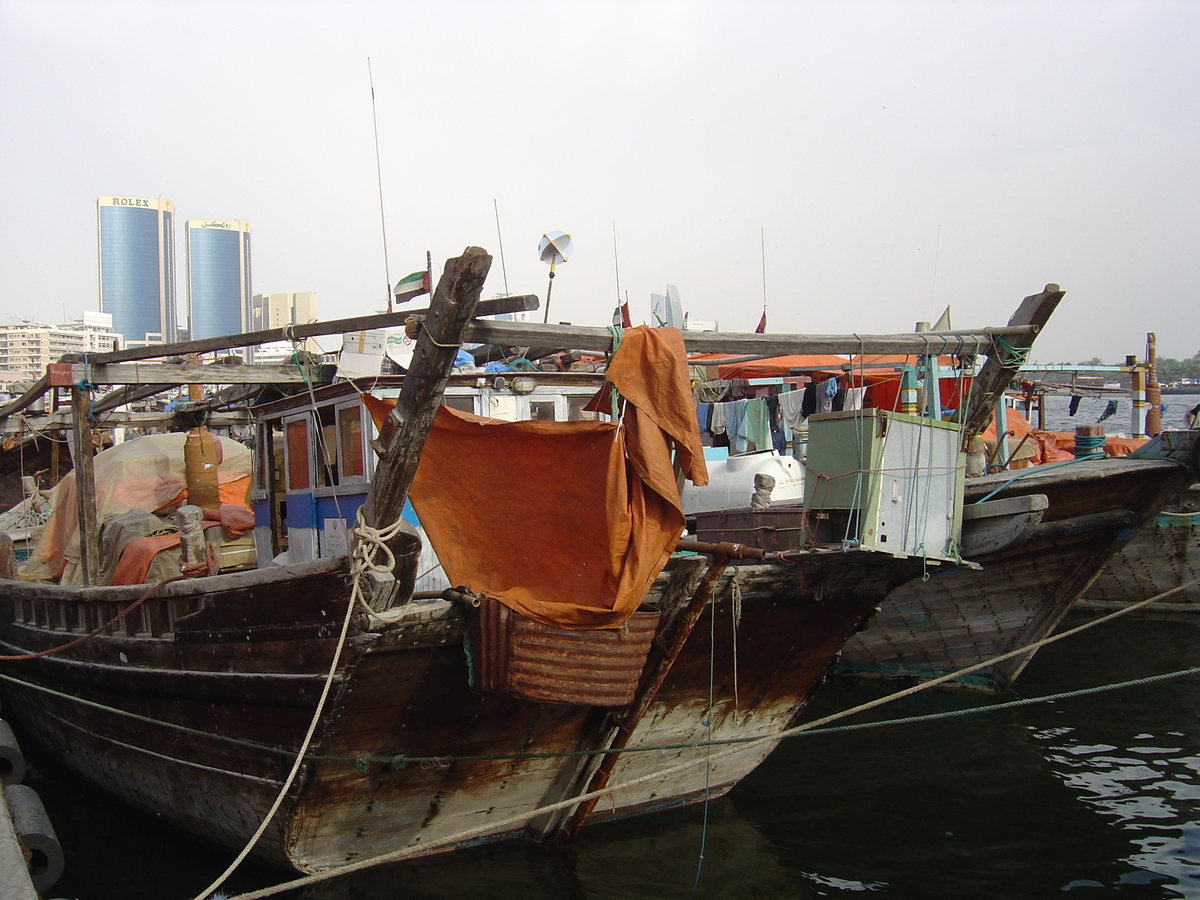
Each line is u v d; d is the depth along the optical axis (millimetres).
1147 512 9078
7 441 13156
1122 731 9617
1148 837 7113
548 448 5172
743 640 7016
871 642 11789
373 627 5023
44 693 8797
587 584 5223
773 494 8852
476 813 6555
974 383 8359
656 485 5039
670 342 5285
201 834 7227
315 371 7961
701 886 6430
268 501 8953
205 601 6047
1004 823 7480
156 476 9750
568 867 6641
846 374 12703
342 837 6074
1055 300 7770
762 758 8148
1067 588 9953
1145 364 17688
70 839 7711
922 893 6379
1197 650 12797
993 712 10414
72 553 9664
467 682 5719
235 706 6039
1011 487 9062
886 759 9047
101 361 7953
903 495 6668
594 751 6422
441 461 5297
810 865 6801
